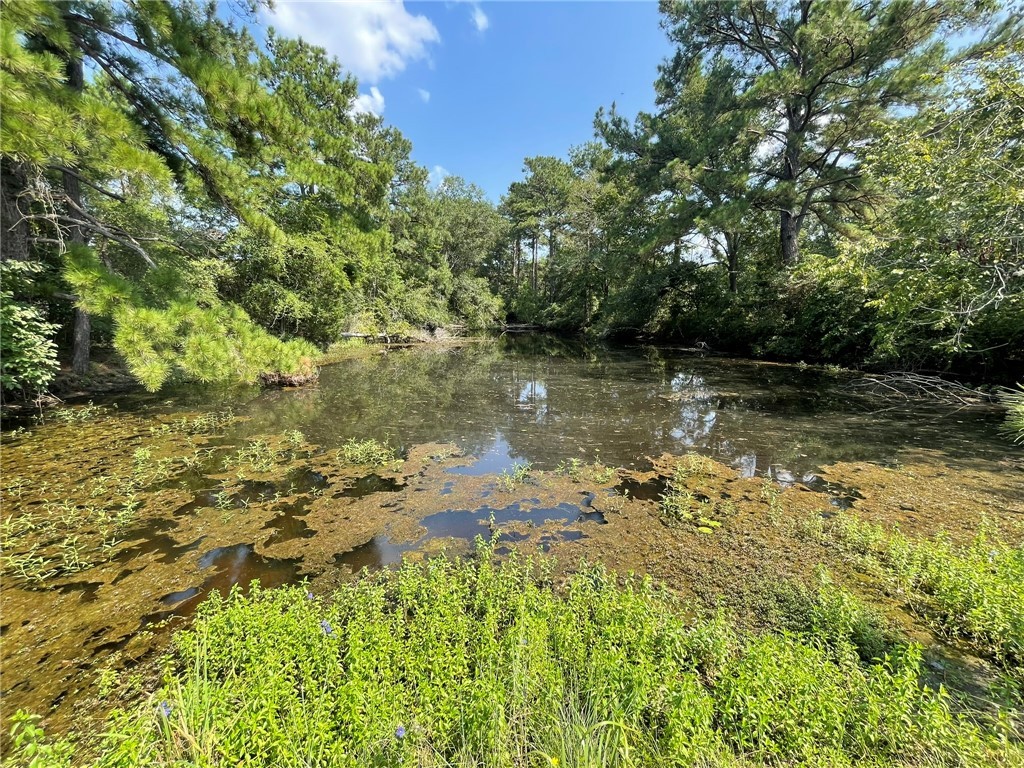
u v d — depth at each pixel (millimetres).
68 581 3537
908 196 9773
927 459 6148
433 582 3299
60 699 2490
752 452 6672
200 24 6605
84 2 6039
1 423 7438
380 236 10133
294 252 14953
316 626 2695
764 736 2041
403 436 7543
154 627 3059
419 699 2213
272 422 8148
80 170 7648
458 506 5020
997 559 3291
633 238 20906
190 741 1936
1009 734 2092
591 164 29875
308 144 8297
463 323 32531
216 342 6406
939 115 7664
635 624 2746
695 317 20859
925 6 12016
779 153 16906
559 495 5309
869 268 8500
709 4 15547
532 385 12094
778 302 16203
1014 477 5445
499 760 1876
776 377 12695
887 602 3221
